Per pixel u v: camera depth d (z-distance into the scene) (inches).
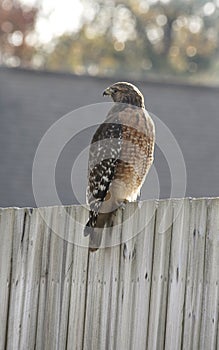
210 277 435.5
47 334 432.8
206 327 436.1
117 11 2903.5
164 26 2962.6
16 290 429.1
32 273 430.3
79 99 1350.9
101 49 2817.4
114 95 507.5
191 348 435.2
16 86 1380.4
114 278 436.8
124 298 435.2
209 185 1240.8
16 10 2379.4
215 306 436.1
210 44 2940.5
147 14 2923.2
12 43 2393.0
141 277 434.0
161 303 433.4
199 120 1359.5
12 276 428.5
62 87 1385.3
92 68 2792.8
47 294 432.5
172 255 433.1
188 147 1300.4
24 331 430.6
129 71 2866.6
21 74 1411.2
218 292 436.1
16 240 428.1
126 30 2923.2
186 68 2920.8
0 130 1295.5
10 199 1186.0
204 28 2982.3
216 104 1403.8
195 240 434.0
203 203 433.7
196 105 1391.5
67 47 2677.2
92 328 435.8
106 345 435.2
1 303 428.1
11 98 1359.5
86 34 2790.4
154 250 432.8
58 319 434.0
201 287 435.2
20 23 2372.0
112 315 435.8
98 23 2876.5
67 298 434.6
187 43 2933.1
